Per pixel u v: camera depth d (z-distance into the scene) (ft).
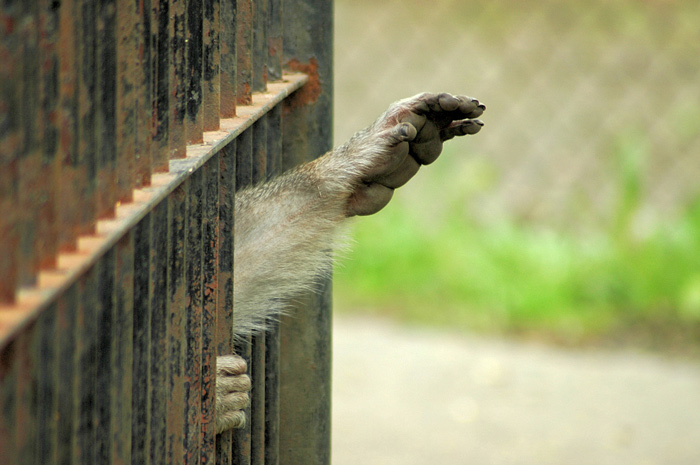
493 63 133.80
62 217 13.06
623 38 139.64
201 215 19.74
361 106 122.21
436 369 73.20
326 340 30.45
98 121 14.16
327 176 29.81
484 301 84.79
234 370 23.43
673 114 119.65
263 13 25.50
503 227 92.58
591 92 125.90
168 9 17.39
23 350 11.64
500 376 72.02
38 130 12.16
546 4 150.41
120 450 15.21
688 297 82.69
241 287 29.84
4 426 11.30
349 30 143.23
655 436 62.64
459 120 29.30
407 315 83.82
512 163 110.93
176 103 18.52
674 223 93.04
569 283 85.61
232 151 21.84
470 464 58.34
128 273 15.25
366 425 63.62
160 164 17.38
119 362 15.19
